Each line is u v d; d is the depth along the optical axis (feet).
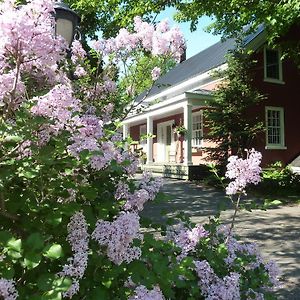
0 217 7.11
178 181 51.13
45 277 5.54
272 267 9.49
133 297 6.59
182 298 8.17
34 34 6.89
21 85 7.20
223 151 48.06
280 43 49.83
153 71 14.40
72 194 7.47
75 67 12.64
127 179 9.20
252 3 38.29
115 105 13.08
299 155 62.75
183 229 9.65
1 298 5.35
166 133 74.64
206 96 55.26
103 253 6.79
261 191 41.70
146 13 41.55
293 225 25.64
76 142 7.24
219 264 8.52
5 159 6.93
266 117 61.05
